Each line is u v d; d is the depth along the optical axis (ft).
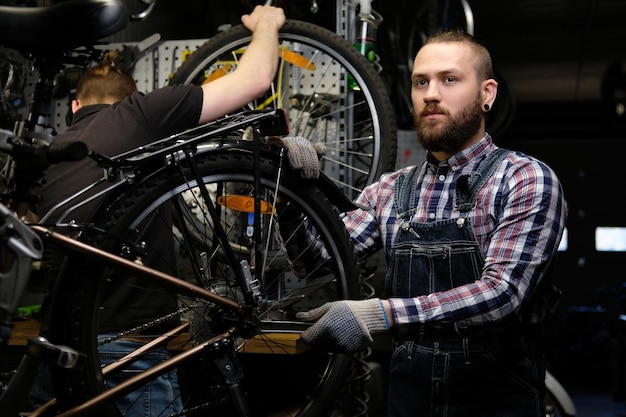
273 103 10.50
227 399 5.97
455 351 6.18
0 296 4.88
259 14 7.70
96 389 5.48
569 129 48.34
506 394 6.12
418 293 6.27
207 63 10.04
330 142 10.36
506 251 5.90
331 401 6.52
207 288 6.14
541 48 37.01
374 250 7.11
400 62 16.55
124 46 10.75
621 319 27.91
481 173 6.29
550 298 6.45
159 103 6.61
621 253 55.52
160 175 5.77
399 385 6.42
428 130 6.36
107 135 6.57
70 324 5.42
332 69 10.37
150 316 6.55
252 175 6.12
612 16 32.07
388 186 6.98
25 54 5.78
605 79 36.04
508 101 23.25
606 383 35.40
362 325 5.57
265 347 7.30
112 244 5.54
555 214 6.02
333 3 12.42
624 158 55.47
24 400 5.11
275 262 7.76
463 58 6.36
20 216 5.78
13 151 5.41
